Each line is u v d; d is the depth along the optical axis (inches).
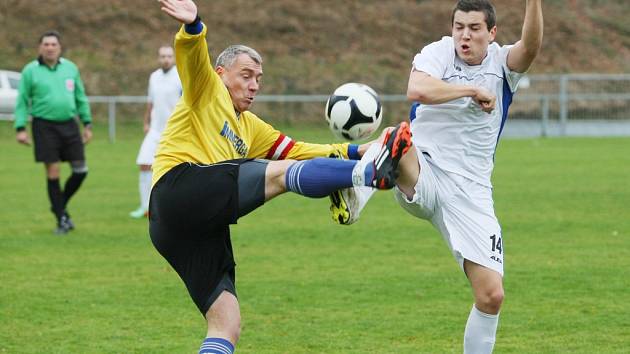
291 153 442.0
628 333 532.7
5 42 2674.7
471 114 436.8
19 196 1214.9
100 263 759.1
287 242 859.4
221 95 402.3
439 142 443.2
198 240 387.2
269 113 2551.7
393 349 504.7
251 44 2792.8
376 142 378.6
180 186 382.3
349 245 839.7
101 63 2650.1
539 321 561.9
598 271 709.3
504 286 659.4
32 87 900.0
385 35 2910.9
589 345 508.7
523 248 812.0
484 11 427.8
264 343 518.0
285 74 2677.2
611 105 2613.2
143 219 1014.4
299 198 1210.6
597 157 1749.5
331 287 661.3
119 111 2496.3
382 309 595.5
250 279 690.8
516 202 1121.4
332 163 373.4
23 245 844.6
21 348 506.3
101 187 1317.7
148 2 2915.8
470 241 433.1
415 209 433.4
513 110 2596.0
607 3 3280.0
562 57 2901.1
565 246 819.4
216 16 2851.9
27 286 669.3
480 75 437.7
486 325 436.1
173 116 403.9
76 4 2832.2
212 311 384.8
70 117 908.0
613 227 925.8
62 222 910.4
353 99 427.2
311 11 2935.5
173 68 983.0
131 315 585.0
